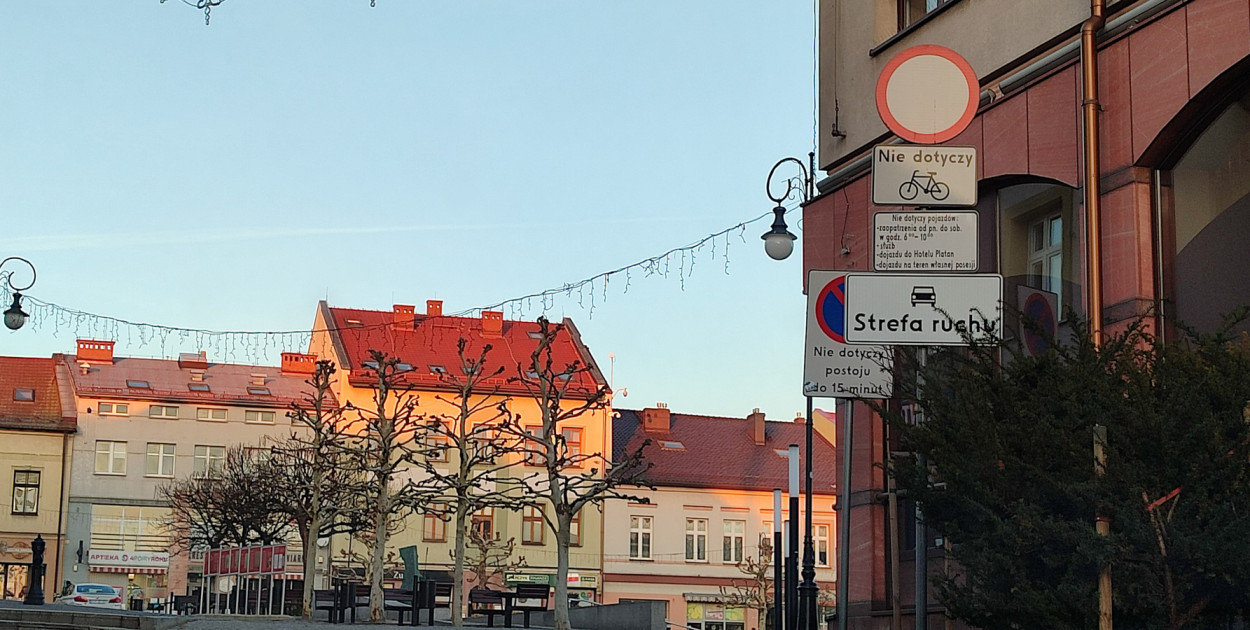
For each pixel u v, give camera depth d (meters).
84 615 23.77
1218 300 13.51
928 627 17.09
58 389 64.56
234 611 30.67
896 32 19.08
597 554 64.88
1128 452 9.34
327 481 40.81
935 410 10.73
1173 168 14.23
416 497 30.03
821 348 12.84
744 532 67.44
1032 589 9.81
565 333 69.56
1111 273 14.35
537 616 35.00
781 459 70.06
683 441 70.19
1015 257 16.44
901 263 11.06
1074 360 10.16
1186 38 13.68
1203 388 9.35
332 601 29.48
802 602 18.70
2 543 61.03
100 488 62.59
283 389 66.44
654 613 27.80
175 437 63.69
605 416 65.88
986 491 9.99
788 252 21.00
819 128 20.31
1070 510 9.84
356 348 65.56
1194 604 9.50
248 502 48.09
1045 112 15.62
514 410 65.06
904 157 11.23
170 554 55.78
